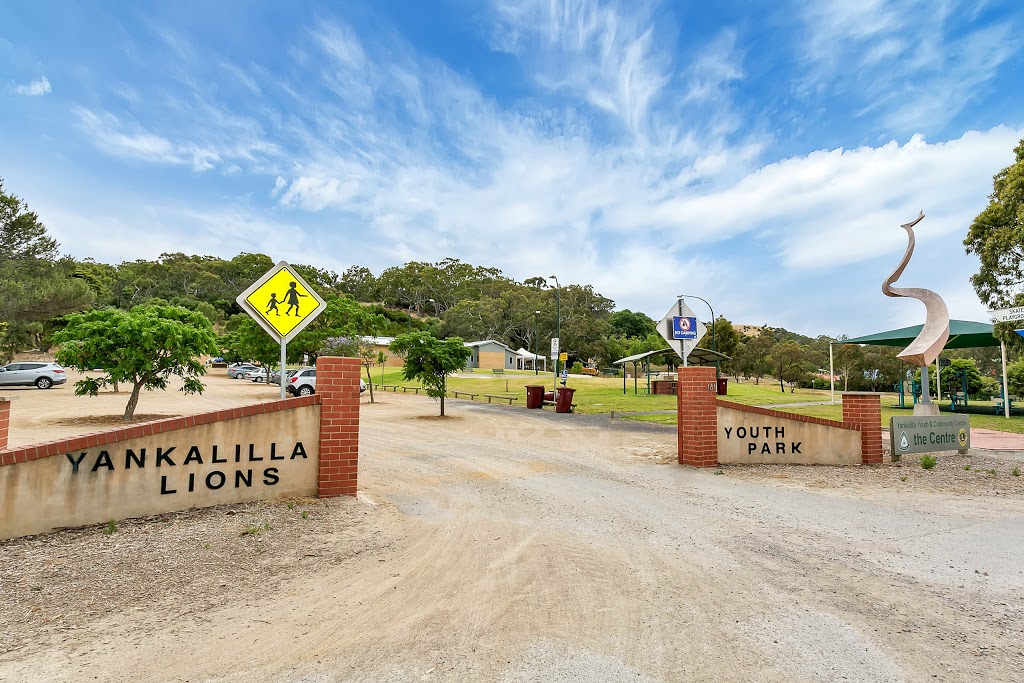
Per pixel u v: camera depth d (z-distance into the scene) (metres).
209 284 111.81
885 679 3.04
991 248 18.89
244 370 49.22
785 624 3.71
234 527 5.66
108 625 3.64
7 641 3.41
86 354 15.32
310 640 3.48
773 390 41.34
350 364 7.20
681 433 9.98
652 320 109.75
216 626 3.66
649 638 3.50
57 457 5.39
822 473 9.16
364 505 6.77
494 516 6.47
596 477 8.81
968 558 5.07
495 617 3.81
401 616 3.83
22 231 27.38
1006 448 12.03
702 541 5.54
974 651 3.36
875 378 44.41
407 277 132.75
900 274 12.65
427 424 16.77
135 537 5.27
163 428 5.98
